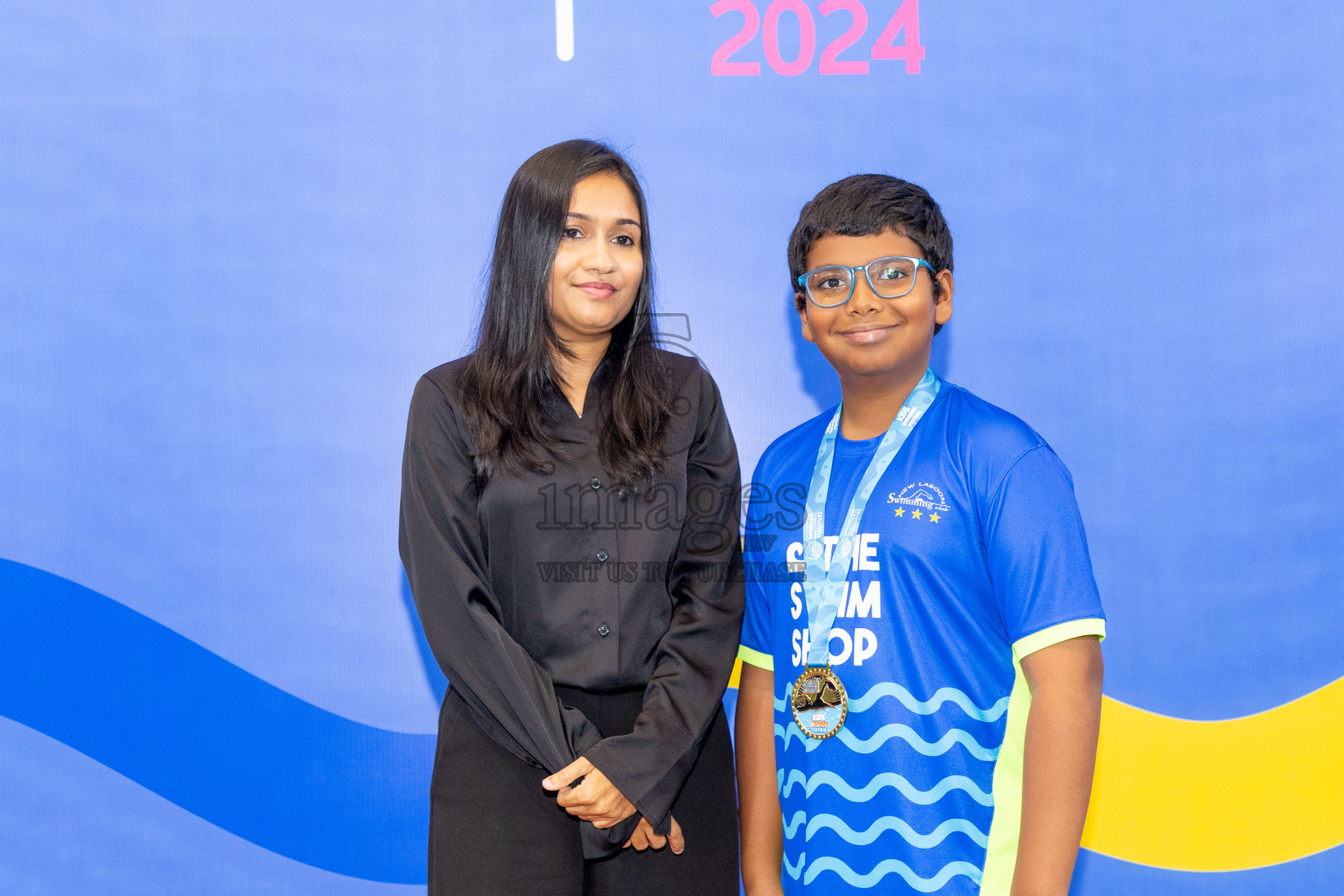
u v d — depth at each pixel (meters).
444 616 1.44
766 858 1.49
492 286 1.58
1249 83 2.15
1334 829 2.11
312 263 2.11
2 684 2.07
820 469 1.50
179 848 2.08
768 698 1.54
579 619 1.48
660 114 2.14
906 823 1.31
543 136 2.13
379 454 2.11
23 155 2.09
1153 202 2.15
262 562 2.10
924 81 2.15
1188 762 2.11
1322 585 2.13
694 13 2.14
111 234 2.10
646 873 1.47
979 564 1.34
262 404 2.11
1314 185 2.14
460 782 1.46
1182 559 2.12
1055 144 2.15
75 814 2.08
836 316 1.39
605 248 1.52
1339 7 2.15
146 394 2.10
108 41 2.10
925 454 1.39
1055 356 2.14
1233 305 2.14
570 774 1.35
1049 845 1.22
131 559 2.09
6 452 2.09
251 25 2.11
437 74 2.12
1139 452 2.13
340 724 2.10
